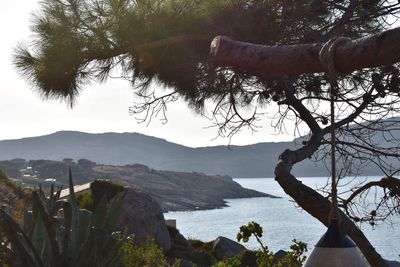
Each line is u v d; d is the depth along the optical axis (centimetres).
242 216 19138
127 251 996
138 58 1007
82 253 591
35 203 572
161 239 2220
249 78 993
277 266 746
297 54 316
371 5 776
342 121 828
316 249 271
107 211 629
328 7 836
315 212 682
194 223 15962
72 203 627
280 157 734
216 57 346
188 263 2061
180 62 977
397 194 815
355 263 264
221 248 2373
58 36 989
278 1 879
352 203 838
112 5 977
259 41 895
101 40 991
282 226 12812
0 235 619
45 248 600
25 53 1023
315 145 795
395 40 282
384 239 5831
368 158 834
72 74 1025
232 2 902
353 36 906
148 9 973
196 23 938
